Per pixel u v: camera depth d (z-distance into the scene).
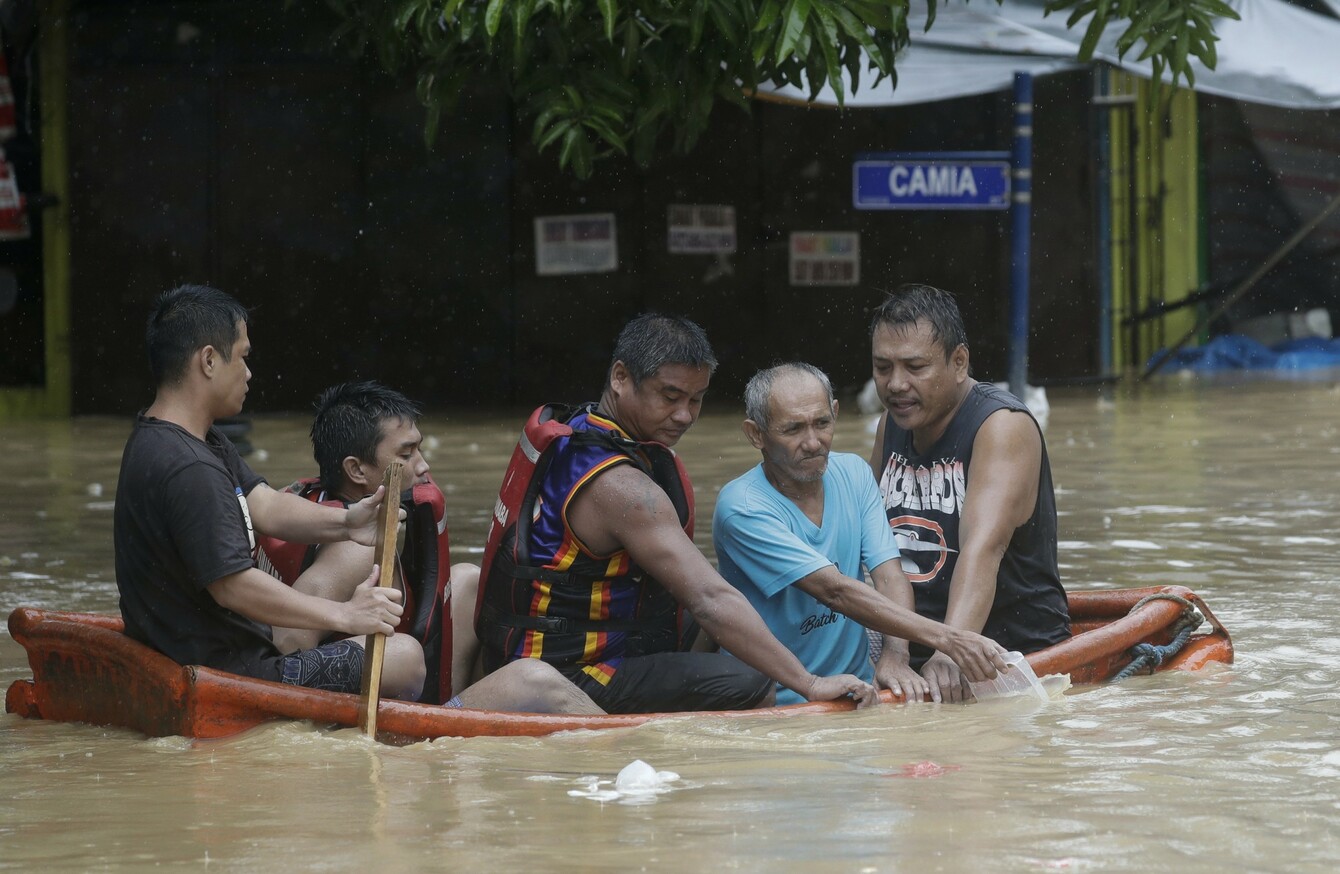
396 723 10.48
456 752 10.11
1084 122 51.41
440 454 32.81
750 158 47.56
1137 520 22.81
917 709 11.37
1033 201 50.69
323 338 44.09
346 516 11.16
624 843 7.85
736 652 11.30
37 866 7.76
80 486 28.20
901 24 17.31
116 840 8.17
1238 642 14.16
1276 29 40.28
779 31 15.64
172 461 10.77
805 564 11.82
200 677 10.41
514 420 41.41
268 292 43.59
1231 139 58.88
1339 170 59.19
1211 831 7.95
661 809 8.54
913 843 7.77
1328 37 40.59
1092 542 20.81
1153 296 58.47
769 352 48.12
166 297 11.20
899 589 12.35
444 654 11.79
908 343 12.46
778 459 12.00
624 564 11.59
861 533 12.51
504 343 45.22
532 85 16.92
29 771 9.77
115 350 43.47
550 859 7.59
